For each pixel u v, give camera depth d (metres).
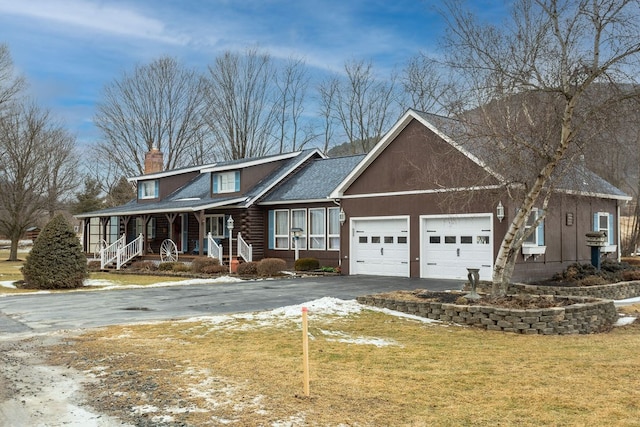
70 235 19.36
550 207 17.44
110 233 37.56
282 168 30.30
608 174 26.56
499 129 11.83
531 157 12.23
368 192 22.19
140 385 6.57
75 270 19.05
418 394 6.18
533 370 7.34
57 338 9.59
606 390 6.35
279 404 5.80
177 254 28.27
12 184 39.22
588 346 9.28
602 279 18.09
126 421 5.42
